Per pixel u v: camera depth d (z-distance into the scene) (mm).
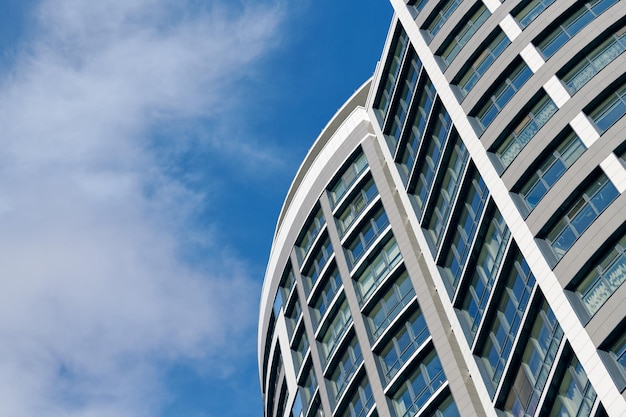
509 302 41969
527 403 38656
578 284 36781
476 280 45656
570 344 35500
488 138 46031
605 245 36250
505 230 43594
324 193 65875
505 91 47688
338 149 66938
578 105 41781
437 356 48344
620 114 40156
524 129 44781
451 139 51094
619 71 41375
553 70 44719
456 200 48469
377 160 62531
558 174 41000
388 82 63969
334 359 56125
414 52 59312
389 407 48844
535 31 47594
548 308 38469
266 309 70500
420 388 48188
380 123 63562
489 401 41375
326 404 54750
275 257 70250
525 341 39625
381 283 55000
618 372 33125
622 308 33938
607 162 38500
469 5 54094
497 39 50719
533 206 41250
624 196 36688
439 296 50406
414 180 55812
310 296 62031
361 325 54500
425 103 56656
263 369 71938
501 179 43500
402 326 52031
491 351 43000
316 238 64375
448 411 45688
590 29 44750
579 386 35219
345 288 57938
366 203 61406
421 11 58719
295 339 63094
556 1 47875
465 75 51844
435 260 49969
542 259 38531
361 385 53000
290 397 61000
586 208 38469
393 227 56969
